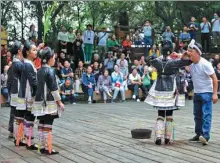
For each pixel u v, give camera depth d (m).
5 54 13.23
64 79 13.55
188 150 6.36
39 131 6.16
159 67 6.68
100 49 16.14
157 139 6.75
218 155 6.03
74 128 8.35
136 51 16.91
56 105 6.04
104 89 13.97
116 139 7.22
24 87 6.46
